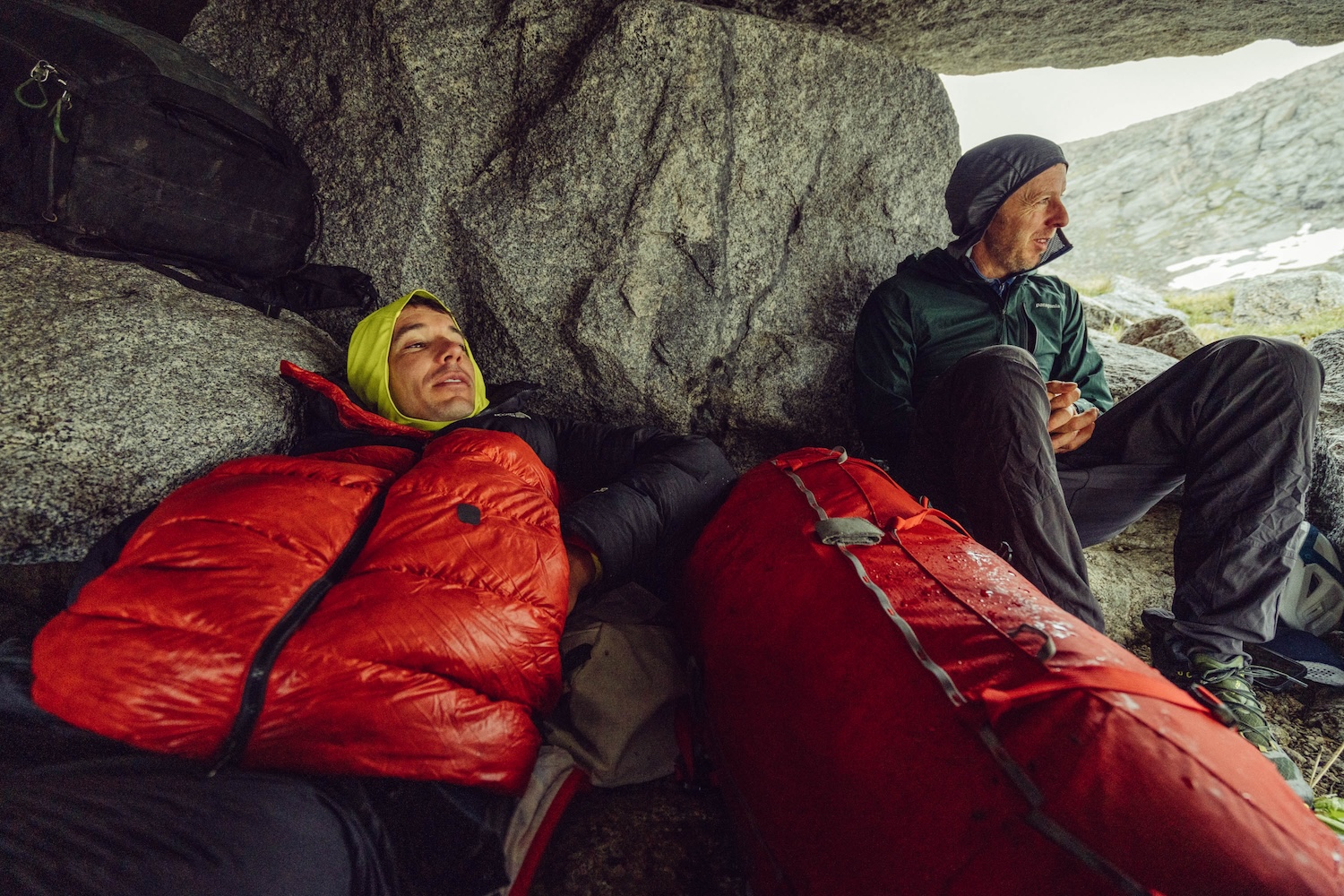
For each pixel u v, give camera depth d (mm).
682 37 2242
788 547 1292
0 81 1709
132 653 951
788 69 2410
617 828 1337
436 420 2031
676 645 1575
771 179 2449
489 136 2336
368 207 2361
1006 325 2342
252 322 2061
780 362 2490
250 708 960
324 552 1139
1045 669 866
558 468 2090
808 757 975
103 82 1784
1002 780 772
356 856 990
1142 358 3213
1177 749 758
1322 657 1876
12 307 1596
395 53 2266
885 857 826
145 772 949
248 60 2473
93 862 812
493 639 1146
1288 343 1630
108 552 1313
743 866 1218
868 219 2631
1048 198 2152
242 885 847
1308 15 3045
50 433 1450
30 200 1763
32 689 995
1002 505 1583
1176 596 1684
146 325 1752
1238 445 1633
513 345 2375
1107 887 678
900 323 2311
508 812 1207
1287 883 660
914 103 2654
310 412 1993
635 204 2279
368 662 1023
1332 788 1567
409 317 2055
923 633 987
